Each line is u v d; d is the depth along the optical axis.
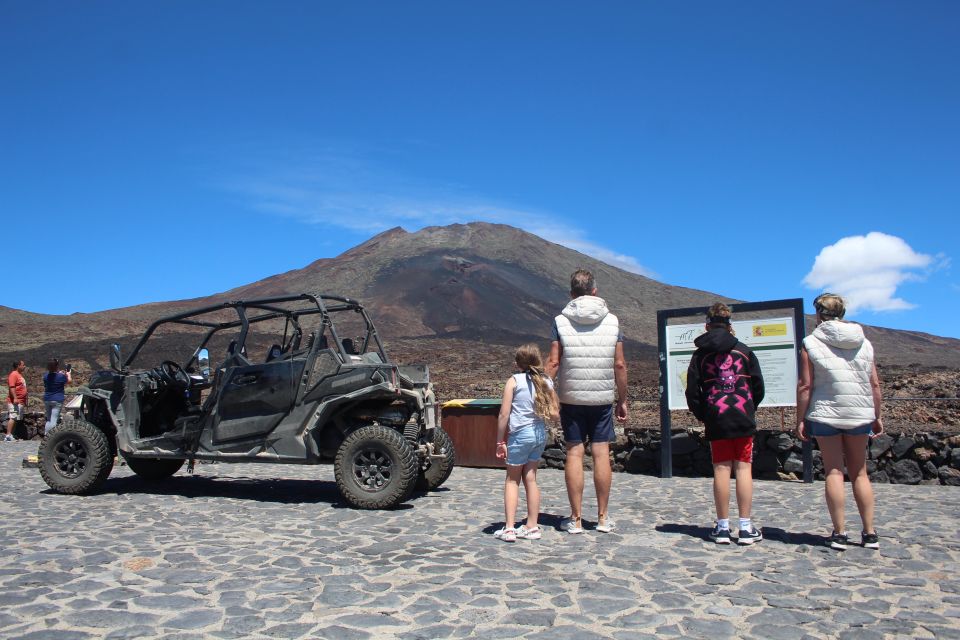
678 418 15.41
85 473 9.04
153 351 41.72
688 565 5.52
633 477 10.72
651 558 5.73
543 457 11.70
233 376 8.95
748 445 6.28
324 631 4.11
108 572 5.30
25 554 5.85
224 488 9.65
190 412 9.62
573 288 6.99
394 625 4.20
